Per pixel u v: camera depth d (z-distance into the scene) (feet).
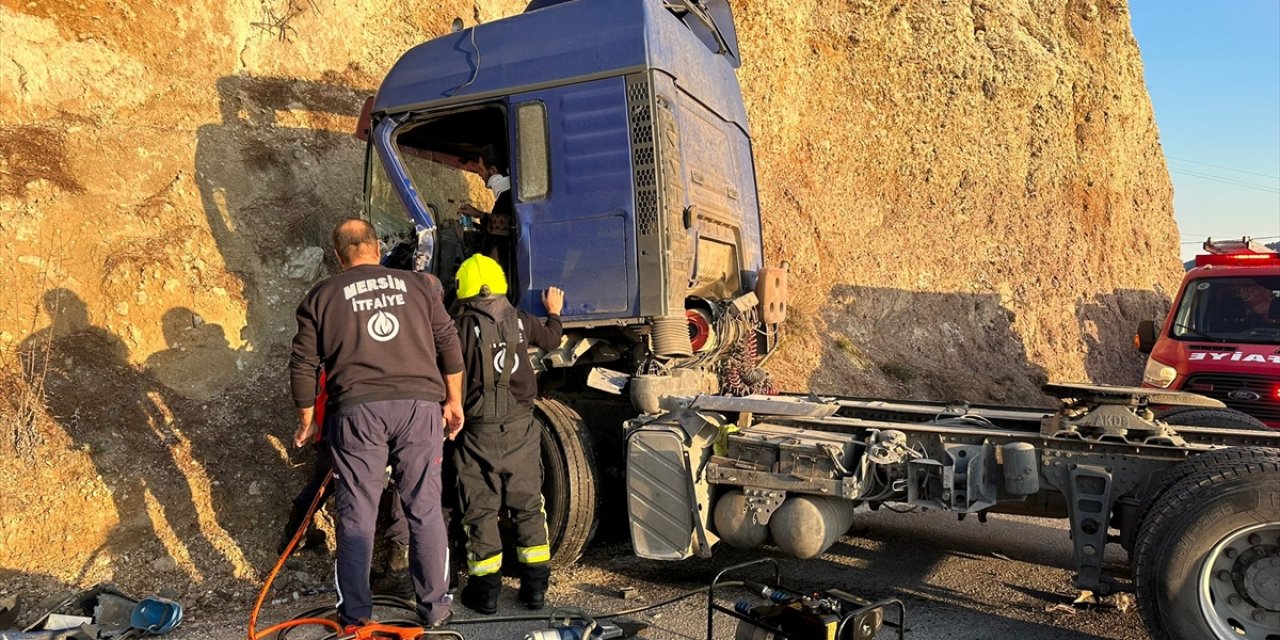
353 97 28.09
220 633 13.56
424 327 13.15
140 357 19.08
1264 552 11.34
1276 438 13.62
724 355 19.03
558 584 16.17
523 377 14.64
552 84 16.63
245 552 16.74
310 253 23.44
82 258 19.19
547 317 16.06
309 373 12.68
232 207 22.71
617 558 18.01
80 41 22.02
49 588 14.28
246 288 21.71
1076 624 14.14
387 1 30.63
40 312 18.04
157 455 17.48
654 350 16.08
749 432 15.20
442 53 18.06
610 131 16.14
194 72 24.32
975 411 16.57
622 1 16.56
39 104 20.98
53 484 15.71
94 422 17.20
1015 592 15.79
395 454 12.88
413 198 17.70
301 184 24.58
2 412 16.22
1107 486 13.08
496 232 17.46
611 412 18.44
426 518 12.91
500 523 16.76
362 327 12.63
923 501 14.17
